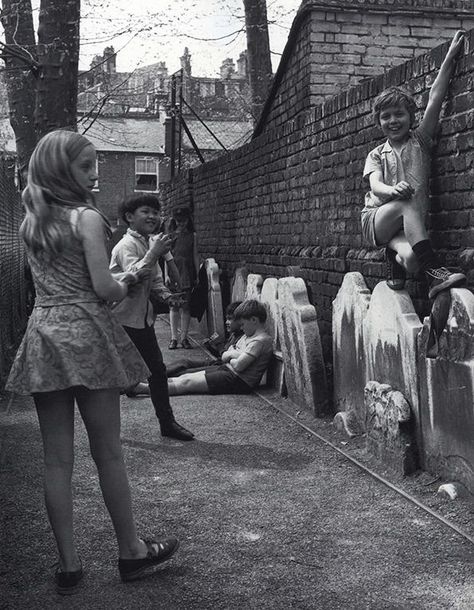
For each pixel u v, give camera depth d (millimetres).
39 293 3404
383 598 3281
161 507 4457
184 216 11125
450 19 8672
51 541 3947
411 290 5336
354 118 6359
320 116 7191
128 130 42375
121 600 3301
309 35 8422
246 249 9938
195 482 4914
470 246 4547
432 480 4668
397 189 4652
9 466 5270
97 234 3357
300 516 4281
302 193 7750
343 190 6652
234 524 4184
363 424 5793
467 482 4355
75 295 3348
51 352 3289
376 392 5219
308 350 6555
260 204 9375
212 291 10586
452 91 4711
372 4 8438
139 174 41750
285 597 3305
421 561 3656
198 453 5582
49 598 3334
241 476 5035
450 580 3445
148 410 6969
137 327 5777
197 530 4102
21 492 4719
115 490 3441
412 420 4887
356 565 3625
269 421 6523
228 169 11094
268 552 3799
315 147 7332
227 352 7961
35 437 6055
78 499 4586
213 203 12109
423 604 3223
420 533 3998
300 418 6551
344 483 4840
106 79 18047
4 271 9656
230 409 6988
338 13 8461
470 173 4512
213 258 12008
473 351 4227
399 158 4824
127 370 3428
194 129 31031
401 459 4863
